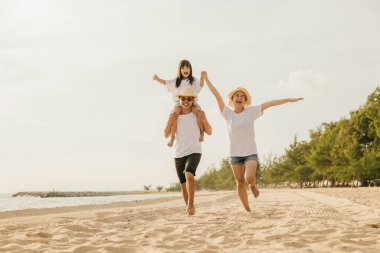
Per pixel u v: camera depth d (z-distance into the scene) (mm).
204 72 6574
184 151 6605
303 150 66000
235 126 6496
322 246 3465
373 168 40781
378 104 41062
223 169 99938
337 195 17094
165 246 3586
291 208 8844
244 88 6539
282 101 6492
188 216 6695
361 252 3162
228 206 9875
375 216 6469
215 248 3570
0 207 23406
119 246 3580
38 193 121250
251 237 4207
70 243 3885
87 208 12086
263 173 84188
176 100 6770
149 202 16406
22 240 3957
